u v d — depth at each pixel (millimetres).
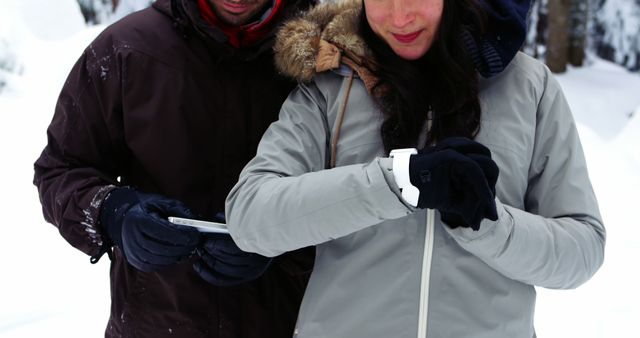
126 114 1821
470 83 1493
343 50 1576
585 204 1510
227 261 1656
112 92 1825
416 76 1506
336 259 1536
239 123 1865
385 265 1483
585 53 14055
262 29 1838
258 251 1480
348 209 1350
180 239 1617
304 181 1404
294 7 1874
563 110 1580
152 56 1825
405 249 1473
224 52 1829
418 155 1309
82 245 1792
